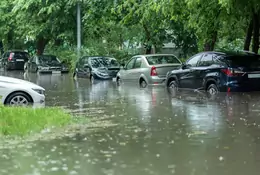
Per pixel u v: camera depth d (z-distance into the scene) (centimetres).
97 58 3681
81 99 2077
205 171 838
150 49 4250
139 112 1605
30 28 4788
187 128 1267
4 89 1808
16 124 1255
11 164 898
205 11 2598
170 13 2708
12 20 5522
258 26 2753
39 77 4019
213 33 3041
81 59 3853
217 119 1418
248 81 2188
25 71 5203
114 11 3244
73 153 985
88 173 830
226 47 4194
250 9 2325
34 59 4869
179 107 1725
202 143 1071
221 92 2209
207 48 3228
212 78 2245
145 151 998
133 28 4234
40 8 4641
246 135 1160
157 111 1622
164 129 1258
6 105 1789
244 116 1475
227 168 857
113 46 4650
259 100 1898
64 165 888
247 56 2238
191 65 2412
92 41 4600
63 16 4550
